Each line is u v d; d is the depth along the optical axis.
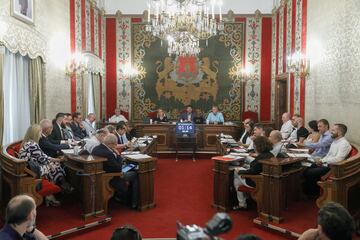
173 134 10.72
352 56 5.78
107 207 5.25
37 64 6.99
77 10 9.48
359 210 4.57
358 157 4.49
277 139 5.29
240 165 5.59
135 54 12.23
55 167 5.44
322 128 6.31
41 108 7.15
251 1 12.06
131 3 12.19
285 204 5.16
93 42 11.01
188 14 7.44
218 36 12.12
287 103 9.98
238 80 12.19
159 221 5.00
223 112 12.26
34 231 2.63
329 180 4.17
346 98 6.02
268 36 12.04
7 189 4.69
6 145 5.54
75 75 9.15
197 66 12.20
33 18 6.74
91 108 10.84
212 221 1.27
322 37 7.20
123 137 7.69
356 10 5.63
